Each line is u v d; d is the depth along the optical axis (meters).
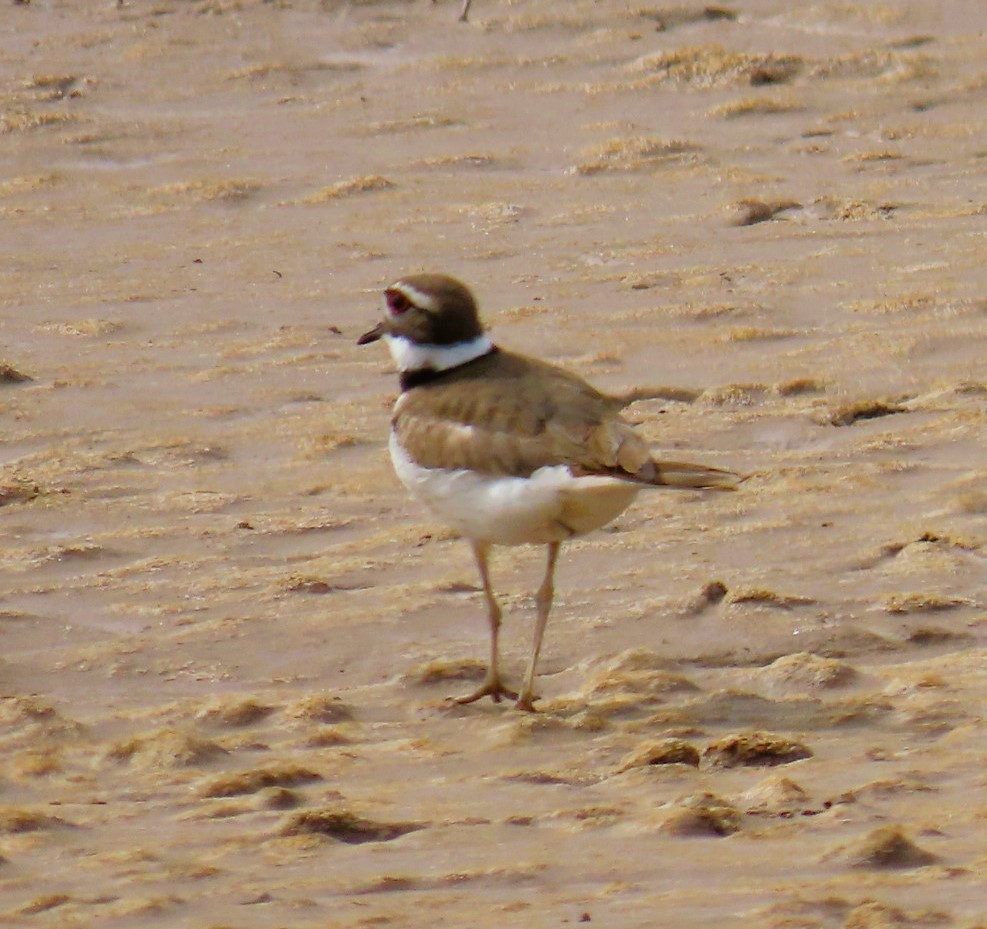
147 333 16.97
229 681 9.95
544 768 8.45
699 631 10.32
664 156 22.38
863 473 12.86
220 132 24.19
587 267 18.47
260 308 17.61
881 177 21.28
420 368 9.76
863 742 8.67
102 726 9.18
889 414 14.23
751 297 17.16
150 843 7.45
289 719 9.23
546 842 7.35
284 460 13.58
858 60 25.12
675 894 6.64
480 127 23.89
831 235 19.09
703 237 19.31
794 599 10.58
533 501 8.95
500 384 9.37
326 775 8.44
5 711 9.22
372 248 19.42
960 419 13.88
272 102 25.33
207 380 15.50
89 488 13.02
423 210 20.80
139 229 20.56
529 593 10.92
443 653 10.20
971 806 7.54
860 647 10.10
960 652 10.00
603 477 8.68
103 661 10.15
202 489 12.98
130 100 25.45
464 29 27.48
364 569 11.39
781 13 27.34
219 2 28.98
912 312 16.44
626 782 8.19
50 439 14.17
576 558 11.45
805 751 8.45
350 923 6.44
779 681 9.58
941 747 8.48
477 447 9.15
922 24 26.56
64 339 16.81
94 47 27.47
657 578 11.11
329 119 24.48
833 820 7.43
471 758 8.69
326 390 15.23
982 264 17.69
